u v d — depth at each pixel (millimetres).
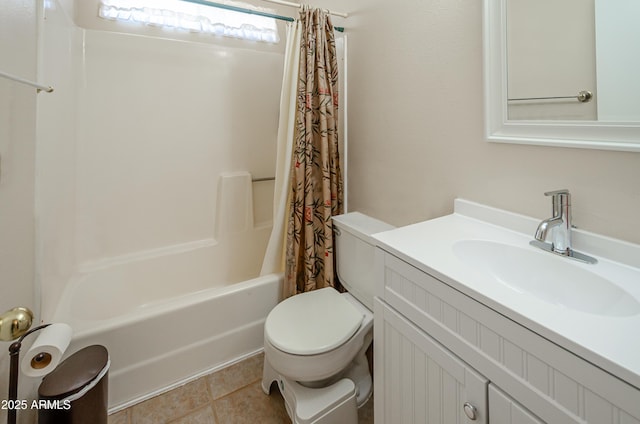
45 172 1277
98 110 1841
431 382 826
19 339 843
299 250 1708
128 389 1388
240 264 2307
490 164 1070
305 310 1394
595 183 826
